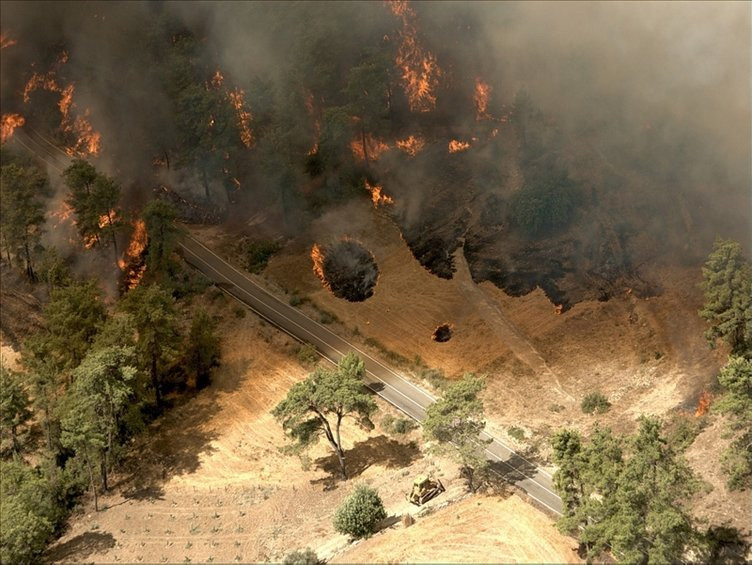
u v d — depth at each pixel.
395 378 105.56
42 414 97.56
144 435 98.31
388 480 87.31
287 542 80.00
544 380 102.31
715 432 85.12
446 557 73.19
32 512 79.00
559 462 72.31
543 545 73.88
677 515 64.56
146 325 100.06
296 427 87.19
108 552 80.88
